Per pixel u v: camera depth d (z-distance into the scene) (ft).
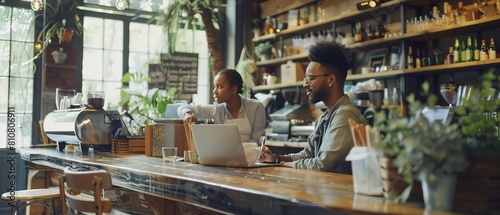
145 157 10.27
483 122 4.75
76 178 7.13
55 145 14.75
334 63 8.55
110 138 12.10
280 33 19.95
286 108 18.89
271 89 20.47
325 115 8.77
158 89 19.25
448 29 13.46
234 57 21.01
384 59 16.12
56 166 10.77
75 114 12.14
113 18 19.70
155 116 17.76
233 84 11.55
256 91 20.85
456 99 10.36
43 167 13.17
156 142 10.34
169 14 18.51
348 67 8.83
